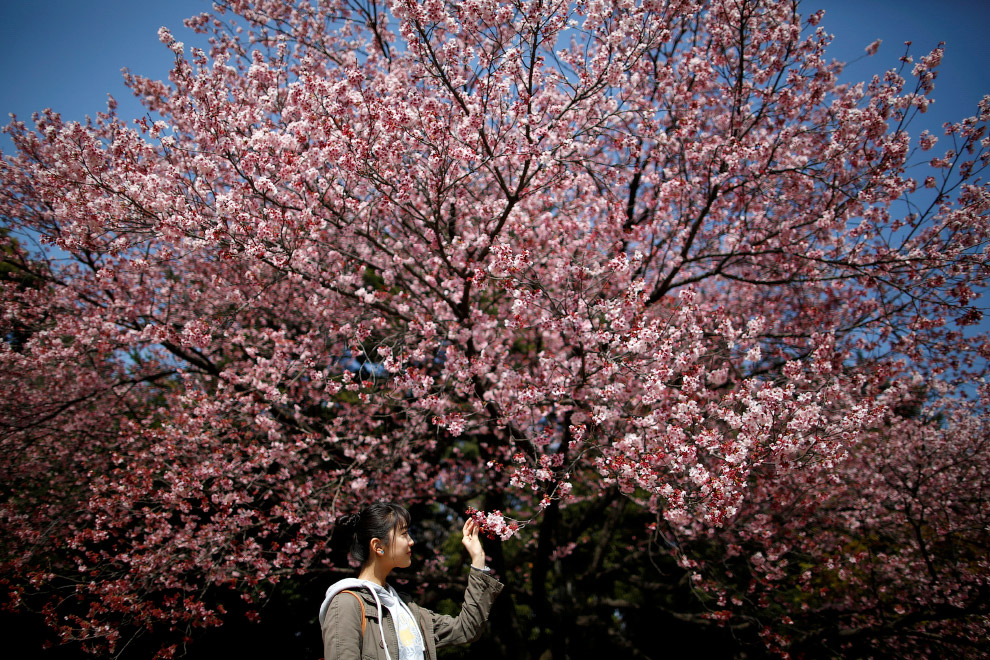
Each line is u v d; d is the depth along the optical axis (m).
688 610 10.35
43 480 7.55
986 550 6.85
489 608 2.31
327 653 1.95
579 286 5.46
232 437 6.46
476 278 5.26
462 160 5.03
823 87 6.14
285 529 6.34
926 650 6.93
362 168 5.18
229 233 5.13
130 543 6.48
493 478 7.99
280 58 6.09
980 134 5.59
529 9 4.68
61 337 6.93
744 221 6.41
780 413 4.61
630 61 5.33
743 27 5.89
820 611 7.09
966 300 5.58
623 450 4.96
